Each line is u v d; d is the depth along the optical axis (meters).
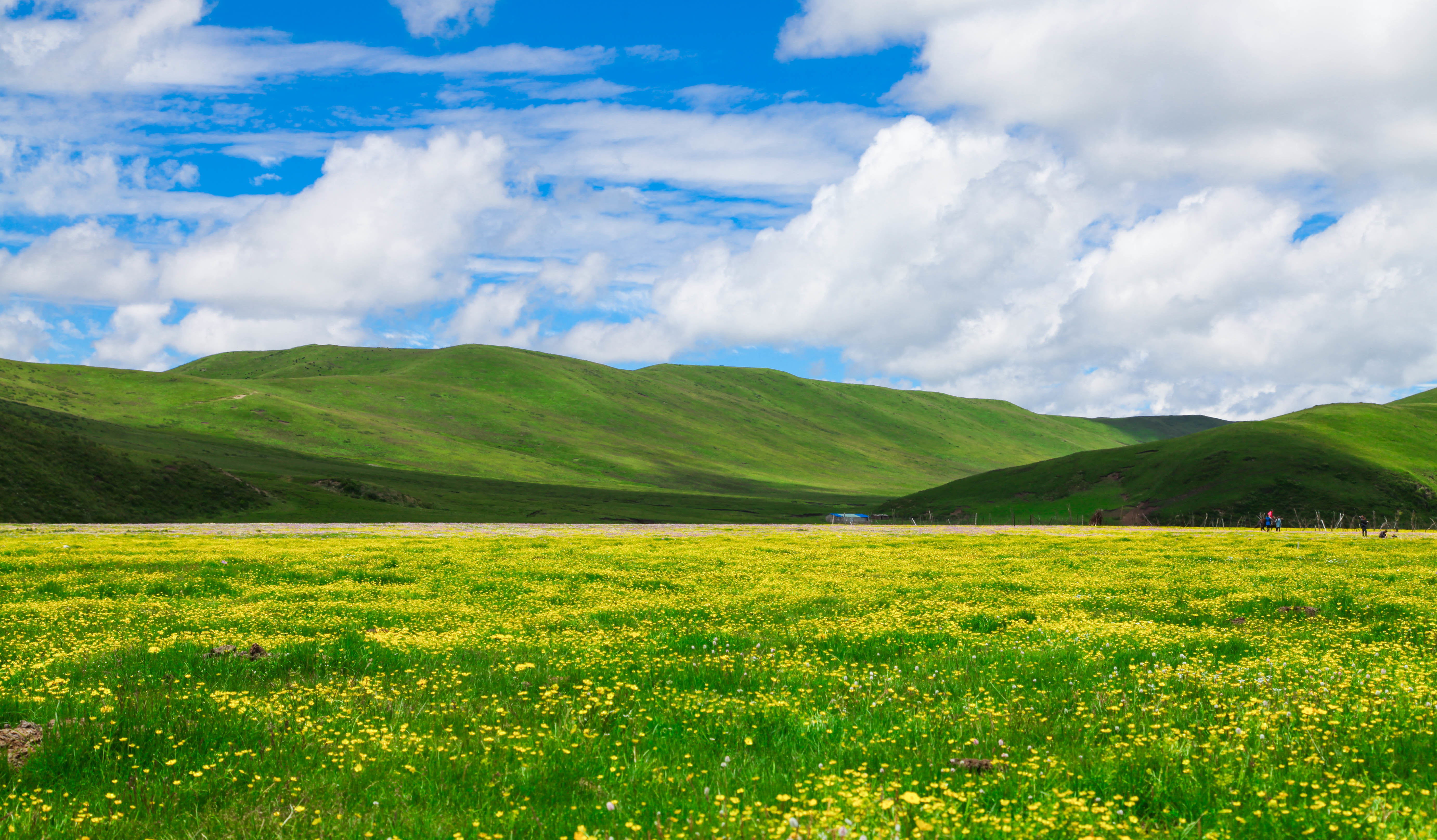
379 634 16.78
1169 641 15.75
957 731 9.46
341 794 7.80
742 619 20.06
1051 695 11.49
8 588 25.56
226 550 42.00
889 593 25.16
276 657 14.38
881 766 8.24
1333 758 8.18
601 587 26.94
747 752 9.03
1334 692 10.77
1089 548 50.75
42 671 13.18
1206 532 87.19
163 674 13.19
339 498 130.75
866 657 14.98
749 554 42.25
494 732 9.73
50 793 7.79
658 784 7.80
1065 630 16.98
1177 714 10.02
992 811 6.80
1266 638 16.34
